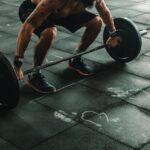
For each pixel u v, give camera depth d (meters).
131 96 2.66
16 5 5.32
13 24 4.44
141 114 2.43
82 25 2.87
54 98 2.63
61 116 2.40
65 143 2.11
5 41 3.84
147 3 5.37
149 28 4.26
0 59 2.27
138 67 3.17
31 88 2.76
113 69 3.12
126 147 2.07
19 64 2.49
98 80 2.92
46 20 2.62
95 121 2.34
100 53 3.48
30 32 2.45
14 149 2.06
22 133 2.21
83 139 2.15
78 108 2.50
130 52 3.10
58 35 4.03
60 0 2.48
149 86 2.83
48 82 2.88
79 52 3.02
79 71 3.01
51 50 3.57
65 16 2.73
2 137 2.17
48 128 2.26
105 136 2.18
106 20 2.83
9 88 2.29
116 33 3.05
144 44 3.73
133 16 4.72
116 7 5.14
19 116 2.40
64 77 2.97
